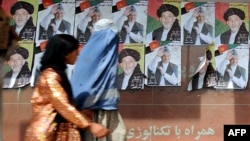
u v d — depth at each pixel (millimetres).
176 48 4738
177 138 4738
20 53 4730
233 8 4758
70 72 4352
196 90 4746
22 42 4727
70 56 3127
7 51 3496
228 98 4746
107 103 3248
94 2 4762
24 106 4730
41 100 3033
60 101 2963
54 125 3021
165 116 4738
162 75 4719
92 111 3266
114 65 3314
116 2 4750
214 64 4734
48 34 4746
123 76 4719
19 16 4758
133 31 4738
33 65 4719
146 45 4730
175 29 4742
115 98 3295
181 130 4734
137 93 4730
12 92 4734
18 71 4719
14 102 4734
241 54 4742
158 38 4738
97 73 3230
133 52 4727
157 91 4738
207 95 4738
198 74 4738
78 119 2967
